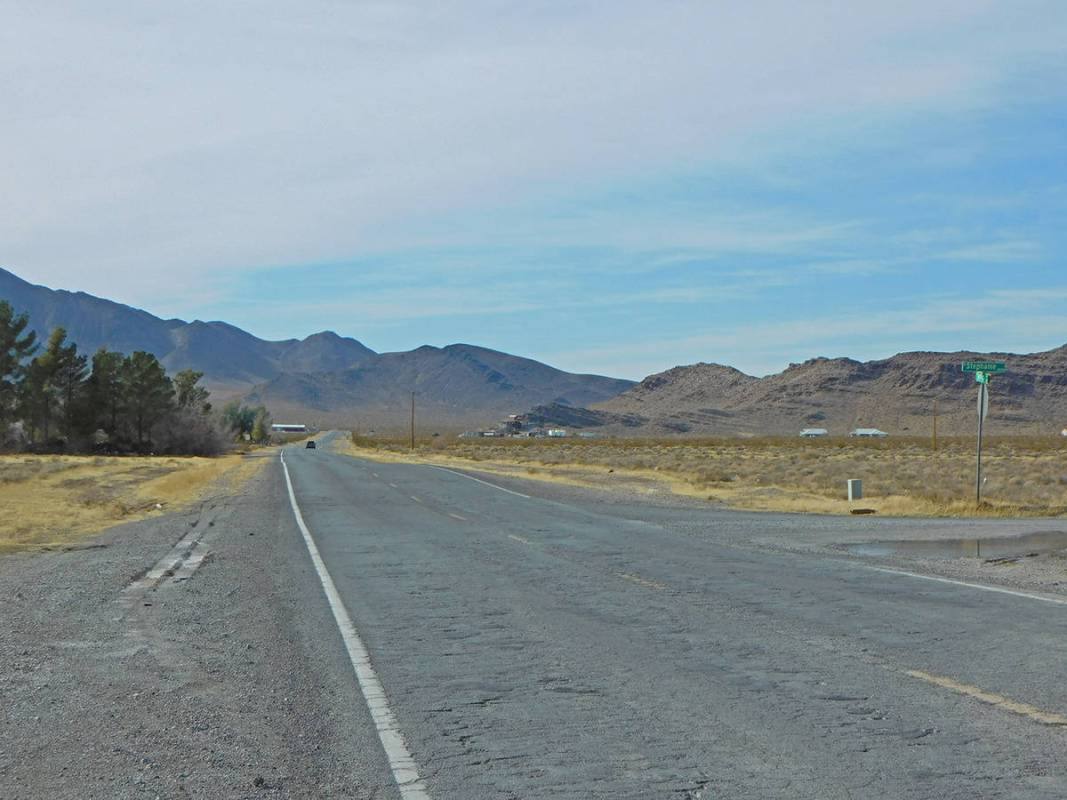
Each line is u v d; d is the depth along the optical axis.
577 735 7.21
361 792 6.08
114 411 104.56
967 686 8.51
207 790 6.09
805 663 9.46
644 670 9.25
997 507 28.97
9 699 8.31
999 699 8.07
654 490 40.94
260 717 7.76
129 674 9.23
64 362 101.38
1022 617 11.82
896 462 68.88
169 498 38.47
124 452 104.38
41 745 7.02
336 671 9.33
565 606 12.90
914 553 18.72
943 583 14.68
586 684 8.73
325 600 13.57
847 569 16.38
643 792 6.02
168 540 22.11
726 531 23.30
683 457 86.12
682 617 12.00
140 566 17.42
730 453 99.56
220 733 7.32
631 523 25.53
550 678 8.98
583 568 16.70
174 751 6.88
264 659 9.87
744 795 5.94
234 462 77.44
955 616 11.92
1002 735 7.09
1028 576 15.47
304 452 120.12
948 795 5.88
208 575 16.23
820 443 136.88
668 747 6.90
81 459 82.56
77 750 6.90
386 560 18.06
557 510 30.11
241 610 12.80
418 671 9.30
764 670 9.19
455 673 9.21
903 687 8.50
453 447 140.00
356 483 45.84
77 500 36.28
